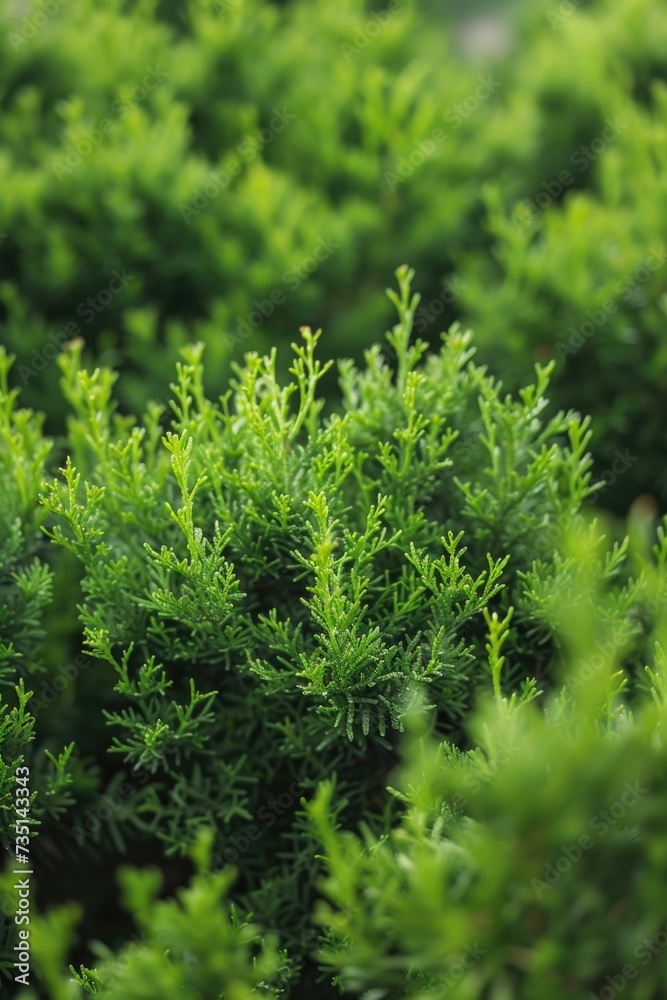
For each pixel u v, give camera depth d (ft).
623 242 12.39
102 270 13.66
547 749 5.83
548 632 8.02
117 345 14.15
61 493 7.91
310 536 7.73
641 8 16.19
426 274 14.71
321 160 14.49
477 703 7.78
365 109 14.28
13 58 15.28
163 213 13.56
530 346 12.37
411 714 6.74
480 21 22.07
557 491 8.79
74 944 9.04
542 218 16.02
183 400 8.38
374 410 8.41
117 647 8.53
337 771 8.11
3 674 7.72
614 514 12.59
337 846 6.39
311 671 7.11
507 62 18.81
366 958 6.44
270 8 17.26
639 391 12.29
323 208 13.79
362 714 7.37
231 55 15.80
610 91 15.67
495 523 8.08
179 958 6.87
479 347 12.67
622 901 6.34
